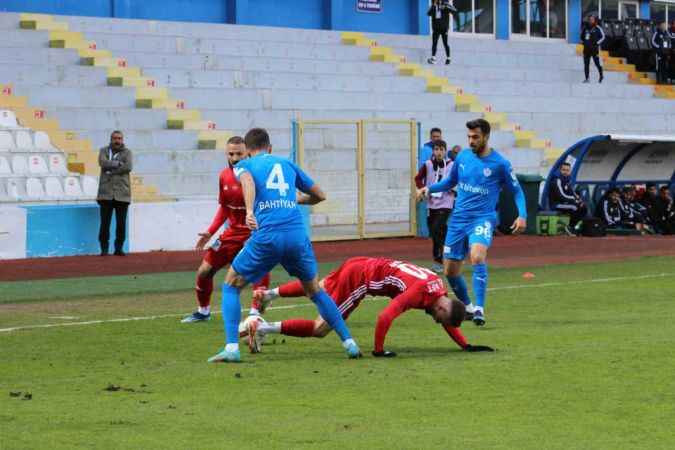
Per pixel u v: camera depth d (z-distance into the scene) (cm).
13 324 2556
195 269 4000
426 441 1395
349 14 7819
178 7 7050
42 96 5569
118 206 4481
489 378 1816
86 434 1434
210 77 6284
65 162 5088
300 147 5094
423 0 8062
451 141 6619
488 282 3484
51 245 4497
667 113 7969
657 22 8862
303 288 2047
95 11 6688
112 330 2444
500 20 8500
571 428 1465
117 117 5591
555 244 5081
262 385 1770
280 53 6850
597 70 8231
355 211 5322
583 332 2361
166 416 1542
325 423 1498
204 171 5534
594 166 5747
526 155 6638
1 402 1641
